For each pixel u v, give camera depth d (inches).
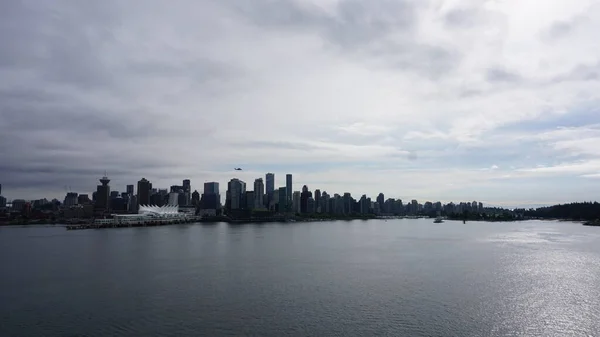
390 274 5000.0
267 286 4284.0
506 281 4562.0
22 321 3152.1
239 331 2923.2
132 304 3580.2
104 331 2933.1
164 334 2871.6
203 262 6077.8
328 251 7662.4
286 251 7667.3
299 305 3540.8
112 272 5162.4
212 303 3604.8
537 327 3029.0
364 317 3221.0
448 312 3356.3
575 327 3034.0
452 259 6427.2
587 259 6353.3
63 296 3873.0
